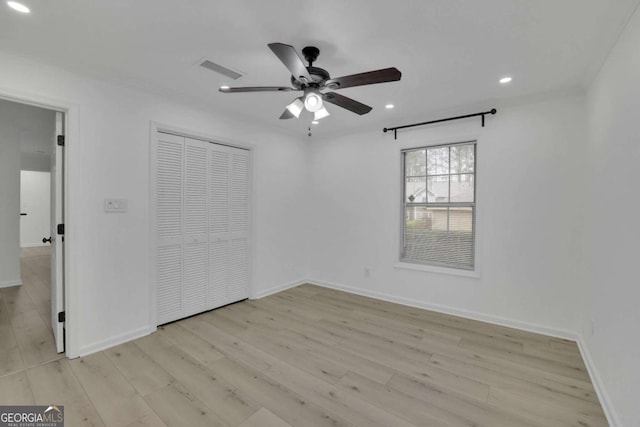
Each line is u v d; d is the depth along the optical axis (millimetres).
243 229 3850
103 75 2525
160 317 3053
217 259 3568
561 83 2652
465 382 2137
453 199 3500
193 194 3307
